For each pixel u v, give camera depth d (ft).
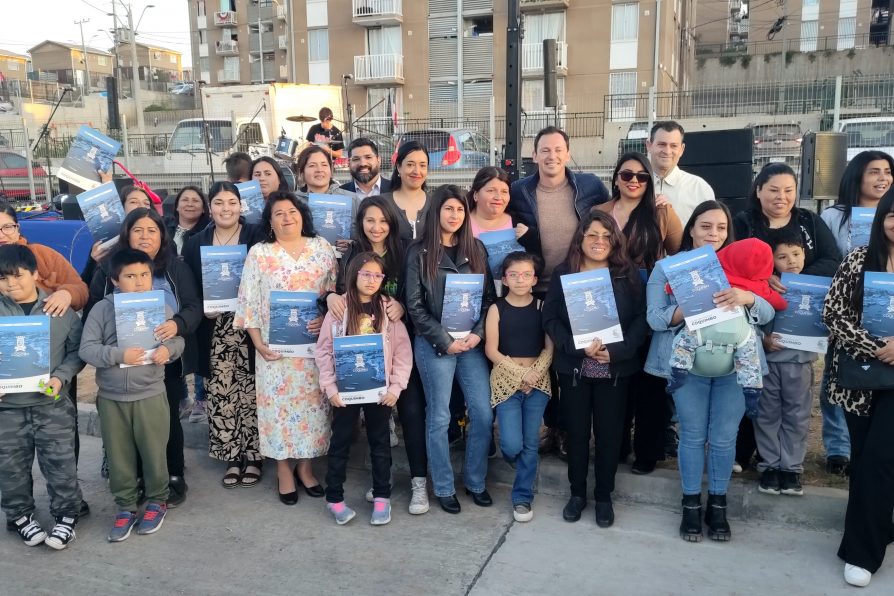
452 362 12.96
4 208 12.67
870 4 121.39
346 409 12.69
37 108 114.42
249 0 146.20
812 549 11.48
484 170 13.60
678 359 11.37
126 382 12.17
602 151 55.98
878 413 10.43
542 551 11.63
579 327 11.93
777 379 12.21
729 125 50.98
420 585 10.71
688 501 11.94
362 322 12.57
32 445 12.21
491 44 91.45
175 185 49.55
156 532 12.57
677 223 13.52
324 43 100.73
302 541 12.17
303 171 16.21
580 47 87.25
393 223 13.32
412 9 94.99
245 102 54.70
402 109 96.99
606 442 12.30
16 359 11.46
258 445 14.52
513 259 12.60
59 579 11.12
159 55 236.84
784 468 12.32
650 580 10.68
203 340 14.64
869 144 43.16
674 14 93.91
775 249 12.39
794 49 125.90
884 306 10.26
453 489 13.15
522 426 12.76
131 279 12.39
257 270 13.43
